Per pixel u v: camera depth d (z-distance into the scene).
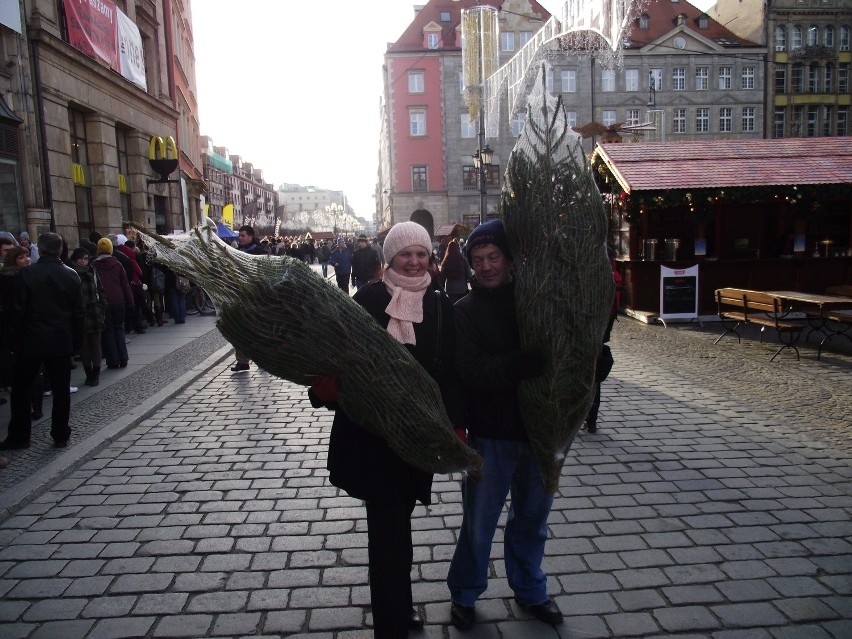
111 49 16.36
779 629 2.77
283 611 2.98
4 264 6.61
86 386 7.74
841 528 3.69
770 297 8.69
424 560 3.44
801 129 50.59
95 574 3.32
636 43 47.56
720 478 4.45
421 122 49.94
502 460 2.69
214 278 2.25
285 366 2.31
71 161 14.25
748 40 50.53
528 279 2.42
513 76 14.76
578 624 2.83
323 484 4.53
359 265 14.85
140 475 4.73
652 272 12.66
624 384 7.33
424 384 2.40
